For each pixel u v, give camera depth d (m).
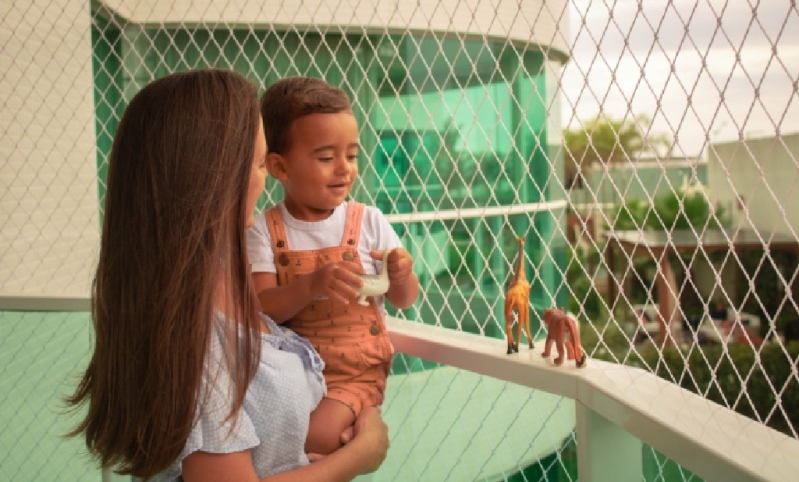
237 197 1.02
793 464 1.00
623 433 1.34
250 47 5.24
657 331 9.77
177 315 0.95
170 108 1.00
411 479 1.75
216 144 1.00
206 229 0.98
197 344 0.95
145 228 0.98
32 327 2.51
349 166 1.49
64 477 2.28
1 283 3.73
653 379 1.41
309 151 1.46
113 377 1.00
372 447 1.22
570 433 1.45
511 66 5.70
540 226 5.96
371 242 1.56
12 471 2.35
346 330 1.51
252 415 1.03
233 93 1.03
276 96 1.50
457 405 1.69
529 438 1.53
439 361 1.73
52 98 4.37
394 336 1.86
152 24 5.07
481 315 5.55
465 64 5.68
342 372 1.48
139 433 0.96
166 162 0.99
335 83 5.40
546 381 1.48
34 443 2.34
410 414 1.77
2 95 3.82
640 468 1.32
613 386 1.35
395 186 5.55
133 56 5.12
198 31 5.18
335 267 1.37
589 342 10.84
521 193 5.89
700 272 8.55
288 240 1.54
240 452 0.99
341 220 1.56
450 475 1.68
